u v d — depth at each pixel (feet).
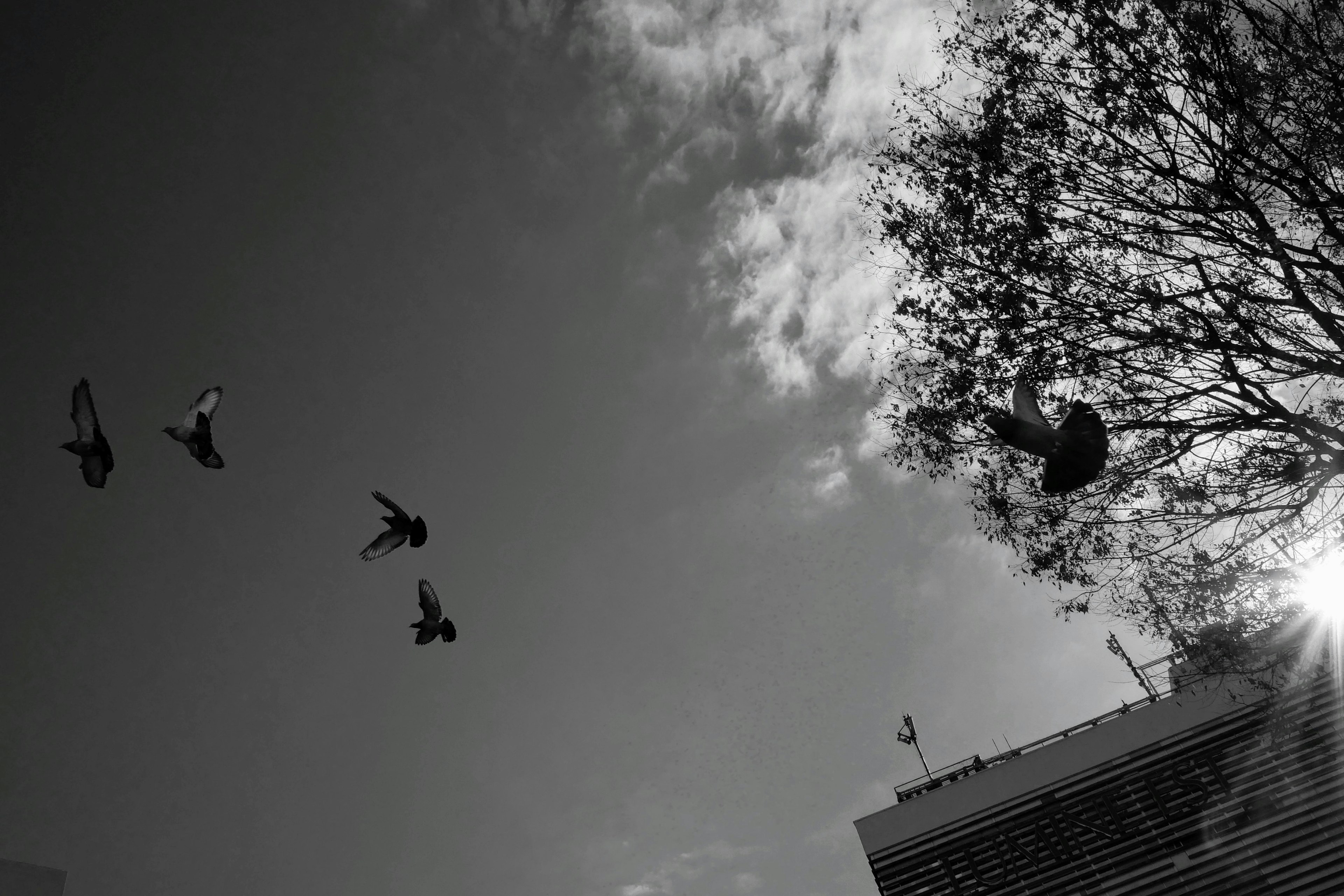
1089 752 89.71
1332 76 40.27
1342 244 41.29
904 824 91.09
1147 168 45.19
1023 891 84.07
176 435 34.71
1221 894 78.23
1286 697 68.03
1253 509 45.47
